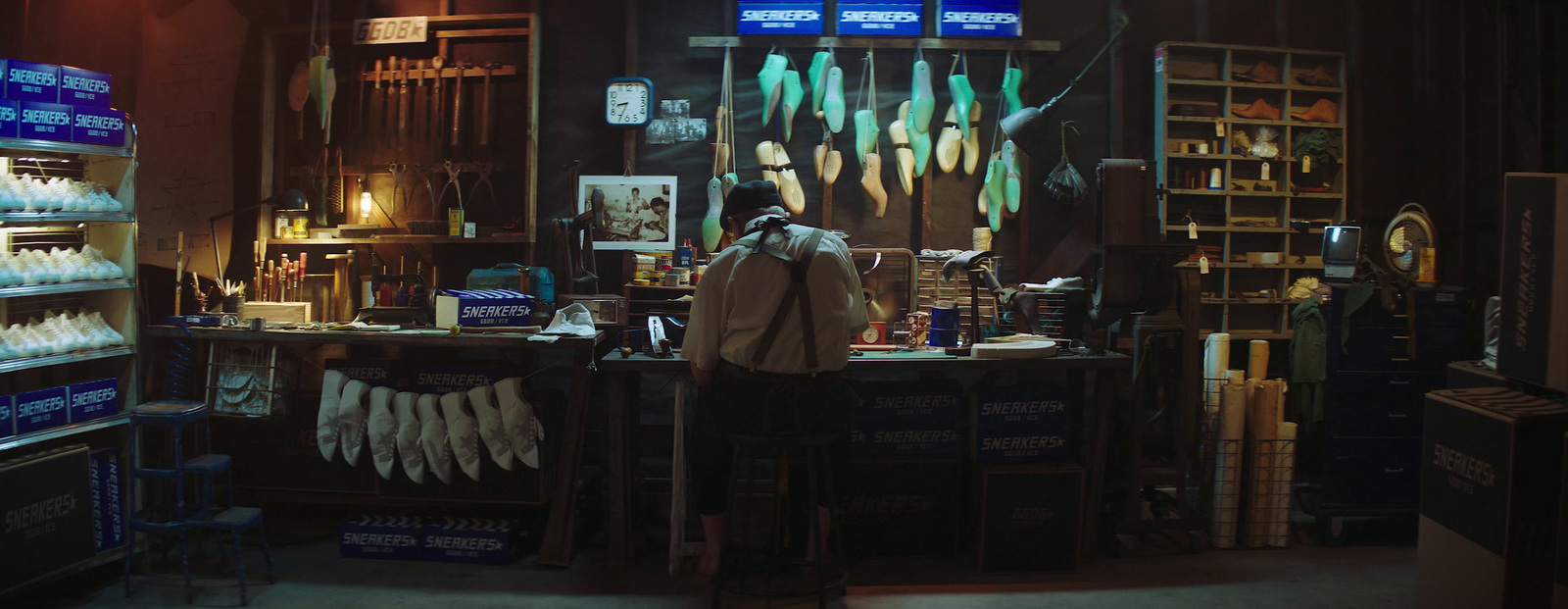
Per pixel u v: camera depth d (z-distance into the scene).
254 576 3.35
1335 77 4.55
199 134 4.35
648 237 4.32
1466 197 4.64
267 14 4.38
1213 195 4.43
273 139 4.34
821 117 4.30
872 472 3.59
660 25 4.39
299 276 4.23
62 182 3.23
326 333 3.56
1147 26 4.52
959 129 4.30
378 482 3.67
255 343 3.70
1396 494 3.75
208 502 3.23
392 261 4.38
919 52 4.32
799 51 4.40
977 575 3.46
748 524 3.42
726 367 3.06
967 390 4.14
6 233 3.23
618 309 3.82
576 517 3.69
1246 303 4.44
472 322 3.62
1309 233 4.61
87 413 3.24
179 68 4.36
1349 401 3.75
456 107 4.32
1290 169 4.48
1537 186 2.57
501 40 4.37
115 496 3.33
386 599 3.15
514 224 4.28
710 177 4.39
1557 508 2.46
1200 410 3.77
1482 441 2.56
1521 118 4.60
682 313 3.96
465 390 3.67
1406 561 3.61
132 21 4.34
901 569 3.51
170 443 3.71
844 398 3.08
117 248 3.44
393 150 4.36
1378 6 4.65
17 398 3.01
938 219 4.41
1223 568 3.54
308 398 3.80
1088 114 4.45
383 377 3.73
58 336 3.21
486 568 3.47
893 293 4.28
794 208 4.25
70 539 3.12
